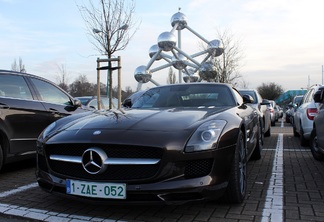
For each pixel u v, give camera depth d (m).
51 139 3.59
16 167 6.15
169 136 3.24
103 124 3.62
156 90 5.38
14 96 5.59
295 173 5.45
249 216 3.43
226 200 3.67
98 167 3.23
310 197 4.10
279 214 3.49
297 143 9.47
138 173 3.19
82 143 3.31
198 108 4.34
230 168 3.44
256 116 6.01
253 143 5.48
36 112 5.83
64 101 6.67
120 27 11.31
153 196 3.12
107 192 3.19
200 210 3.60
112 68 10.78
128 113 4.09
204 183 3.17
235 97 5.02
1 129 5.20
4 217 3.60
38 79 6.23
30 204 3.93
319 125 5.53
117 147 3.24
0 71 5.54
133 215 3.51
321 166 6.02
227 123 3.60
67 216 3.52
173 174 3.13
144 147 3.18
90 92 35.00
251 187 4.57
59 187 3.49
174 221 3.34
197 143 3.22
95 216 3.51
